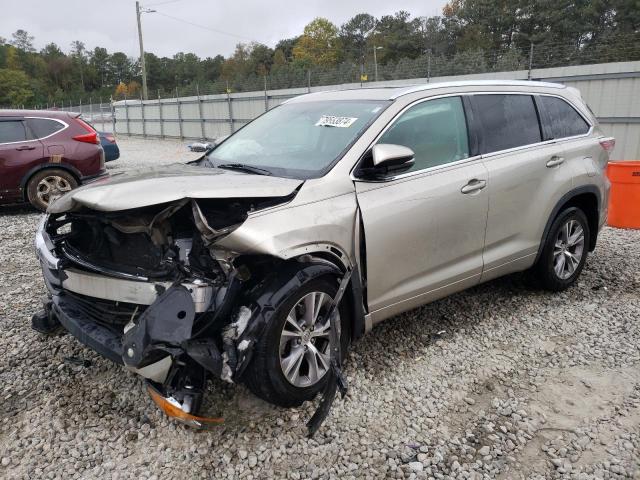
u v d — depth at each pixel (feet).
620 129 40.70
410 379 11.62
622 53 45.42
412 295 12.02
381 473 8.95
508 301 15.65
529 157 14.21
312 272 9.88
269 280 9.69
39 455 9.30
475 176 12.83
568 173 15.14
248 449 9.43
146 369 8.61
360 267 11.00
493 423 10.23
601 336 13.56
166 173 11.24
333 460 9.23
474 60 54.29
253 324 9.25
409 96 12.50
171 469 8.98
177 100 92.73
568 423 10.23
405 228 11.45
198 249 9.37
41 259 11.34
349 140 11.57
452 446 9.59
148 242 9.72
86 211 10.32
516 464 9.17
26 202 29.35
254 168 11.85
